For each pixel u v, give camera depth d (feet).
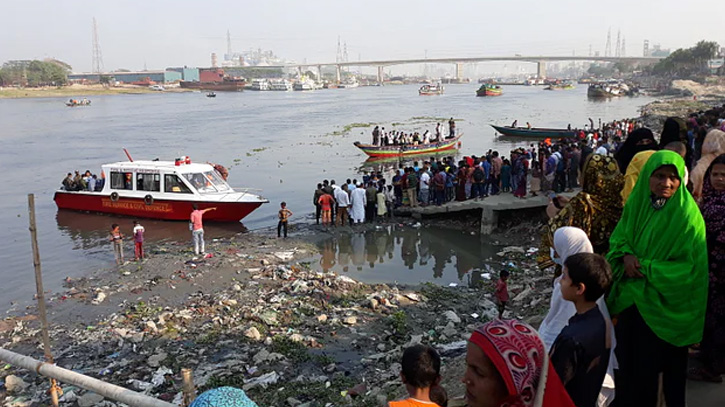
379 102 388.37
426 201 78.79
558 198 18.43
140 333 43.14
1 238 75.92
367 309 46.78
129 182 84.99
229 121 249.75
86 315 48.14
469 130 200.23
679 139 23.47
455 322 43.60
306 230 75.61
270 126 224.33
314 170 124.77
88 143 177.99
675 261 13.47
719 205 16.34
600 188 16.16
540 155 75.00
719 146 19.83
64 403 33.99
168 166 84.12
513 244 65.31
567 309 13.41
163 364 38.01
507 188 77.25
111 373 37.11
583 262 11.30
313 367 36.81
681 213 13.38
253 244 69.36
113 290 53.57
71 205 89.97
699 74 479.00
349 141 173.78
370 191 77.36
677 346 13.70
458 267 59.16
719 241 16.29
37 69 600.80
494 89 435.94
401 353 37.99
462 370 29.86
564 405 8.90
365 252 65.77
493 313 44.65
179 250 67.51
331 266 61.11
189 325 44.55
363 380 34.60
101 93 583.58
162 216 83.30
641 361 14.07
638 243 14.06
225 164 133.18
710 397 16.58
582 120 229.25
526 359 8.65
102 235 76.74
